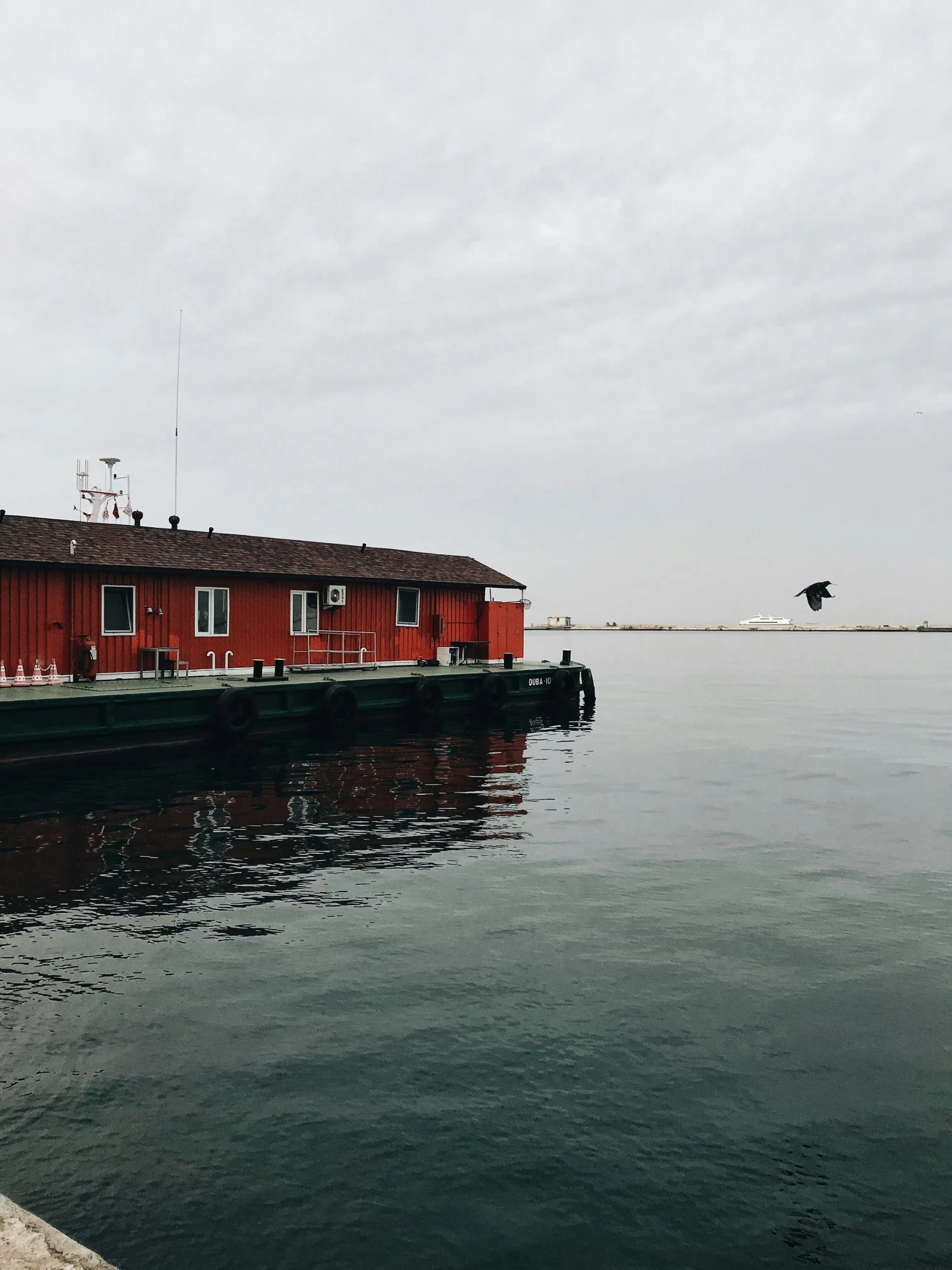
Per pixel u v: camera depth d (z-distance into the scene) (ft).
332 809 44.04
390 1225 13.88
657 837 39.86
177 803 44.78
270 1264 13.02
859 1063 19.21
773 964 24.79
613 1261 13.30
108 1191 14.40
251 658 79.46
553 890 31.24
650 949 25.73
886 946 26.35
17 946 24.98
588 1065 18.84
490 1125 16.56
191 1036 19.71
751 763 64.28
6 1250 10.15
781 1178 15.26
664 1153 15.87
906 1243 13.79
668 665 254.27
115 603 69.97
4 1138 15.75
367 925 27.12
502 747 68.85
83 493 84.84
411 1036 19.98
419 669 93.25
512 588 106.11
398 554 100.89
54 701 55.67
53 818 41.14
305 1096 17.37
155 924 26.86
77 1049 19.01
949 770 61.62
